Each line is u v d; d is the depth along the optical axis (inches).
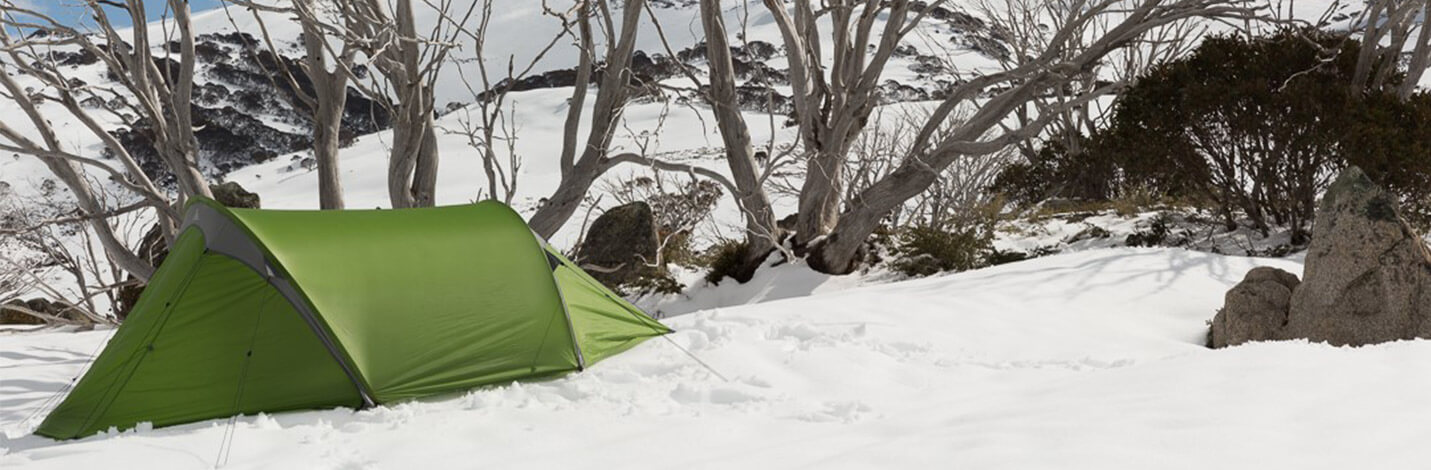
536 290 263.7
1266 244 493.4
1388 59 478.6
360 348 236.1
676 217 710.5
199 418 225.3
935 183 717.3
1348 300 271.7
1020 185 803.4
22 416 249.3
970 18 849.5
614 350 275.9
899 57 2519.7
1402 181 439.5
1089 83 570.9
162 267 250.2
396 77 443.2
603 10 468.4
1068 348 275.6
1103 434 165.0
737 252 569.9
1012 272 377.7
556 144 2447.1
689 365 258.4
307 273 239.9
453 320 250.5
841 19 517.7
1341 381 198.4
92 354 338.0
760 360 260.8
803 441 185.2
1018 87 523.2
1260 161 484.4
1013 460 152.5
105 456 197.2
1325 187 469.4
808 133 549.6
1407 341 241.3
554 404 227.3
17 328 458.6
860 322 301.3
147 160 2145.7
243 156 3070.9
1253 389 192.9
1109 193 692.7
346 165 2409.0
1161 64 514.0
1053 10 783.7
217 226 245.0
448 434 205.2
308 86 3683.6
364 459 189.0
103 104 460.8
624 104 486.9
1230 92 460.8
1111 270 369.1
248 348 233.3
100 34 458.0
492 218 276.2
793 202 1131.9
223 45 3860.7
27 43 431.2
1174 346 279.4
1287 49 478.6
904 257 544.4
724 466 169.5
